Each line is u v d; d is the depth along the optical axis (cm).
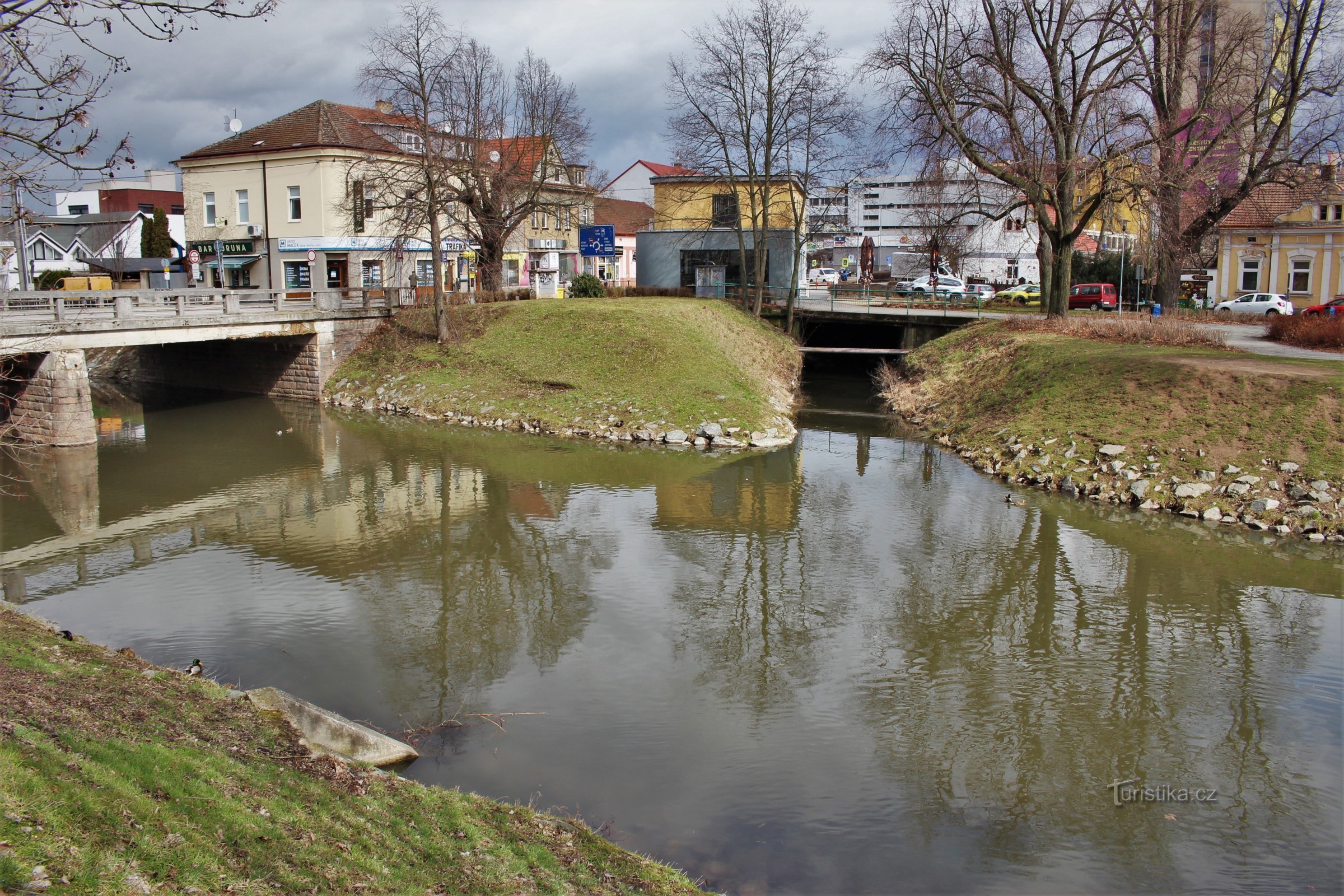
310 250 4600
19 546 1759
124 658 995
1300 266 4541
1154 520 1859
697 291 4834
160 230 5875
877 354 4316
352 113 4959
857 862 785
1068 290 3391
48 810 543
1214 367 2261
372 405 3369
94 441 2727
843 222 4462
